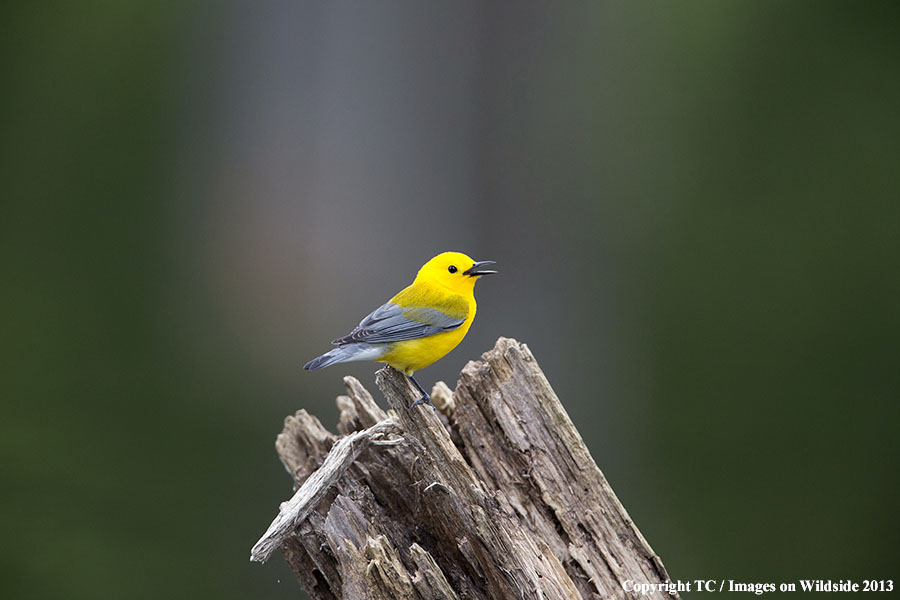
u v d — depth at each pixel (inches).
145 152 689.0
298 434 338.6
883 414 608.4
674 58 671.8
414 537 289.0
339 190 688.4
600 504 297.4
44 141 682.8
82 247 674.8
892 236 622.2
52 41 689.0
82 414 633.6
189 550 587.8
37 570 565.6
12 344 642.8
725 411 620.4
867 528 594.2
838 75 649.6
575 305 674.2
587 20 692.1
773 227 634.2
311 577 300.2
